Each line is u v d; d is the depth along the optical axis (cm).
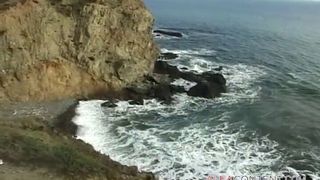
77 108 4475
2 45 4188
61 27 4631
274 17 18438
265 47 9212
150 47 5559
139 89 5069
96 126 4100
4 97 4219
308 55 8388
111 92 4956
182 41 9569
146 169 3291
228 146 3800
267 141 3966
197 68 6662
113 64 5069
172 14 16688
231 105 4988
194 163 3431
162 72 5888
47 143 2916
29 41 4366
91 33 4769
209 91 5219
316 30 13475
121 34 5088
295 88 5869
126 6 5166
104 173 2625
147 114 4544
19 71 4316
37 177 2358
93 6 4750
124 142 3775
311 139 4066
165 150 3644
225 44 9456
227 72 6600
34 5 4400
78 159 2716
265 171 3362
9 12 4225
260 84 5988
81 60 4797
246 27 13312
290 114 4741
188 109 4784
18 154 2578
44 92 4478
